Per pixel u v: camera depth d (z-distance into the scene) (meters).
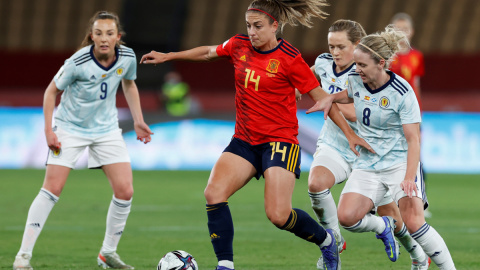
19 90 97.38
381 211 23.33
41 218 22.08
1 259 24.30
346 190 20.73
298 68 19.58
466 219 37.12
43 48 100.50
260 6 19.27
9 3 98.50
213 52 20.88
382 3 100.56
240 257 25.36
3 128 67.75
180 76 99.56
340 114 20.64
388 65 19.42
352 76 20.19
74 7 99.69
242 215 38.19
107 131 22.94
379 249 27.53
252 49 19.89
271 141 19.86
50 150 22.56
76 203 42.94
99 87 22.38
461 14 101.44
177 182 57.03
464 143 68.62
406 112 19.47
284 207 19.34
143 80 99.12
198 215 38.22
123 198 22.66
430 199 46.81
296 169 19.86
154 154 67.56
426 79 102.94
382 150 20.28
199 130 68.12
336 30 23.02
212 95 83.69
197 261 24.47
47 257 25.08
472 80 102.69
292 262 24.28
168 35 101.25
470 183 58.31
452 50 102.75
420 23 101.62
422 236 19.52
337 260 21.00
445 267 19.59
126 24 100.25
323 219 23.11
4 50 99.31
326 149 23.61
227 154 20.05
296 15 19.89
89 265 23.42
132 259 24.80
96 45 21.88
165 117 68.06
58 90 22.34
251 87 19.75
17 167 67.25
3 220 35.41
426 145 68.56
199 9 100.94
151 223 35.06
